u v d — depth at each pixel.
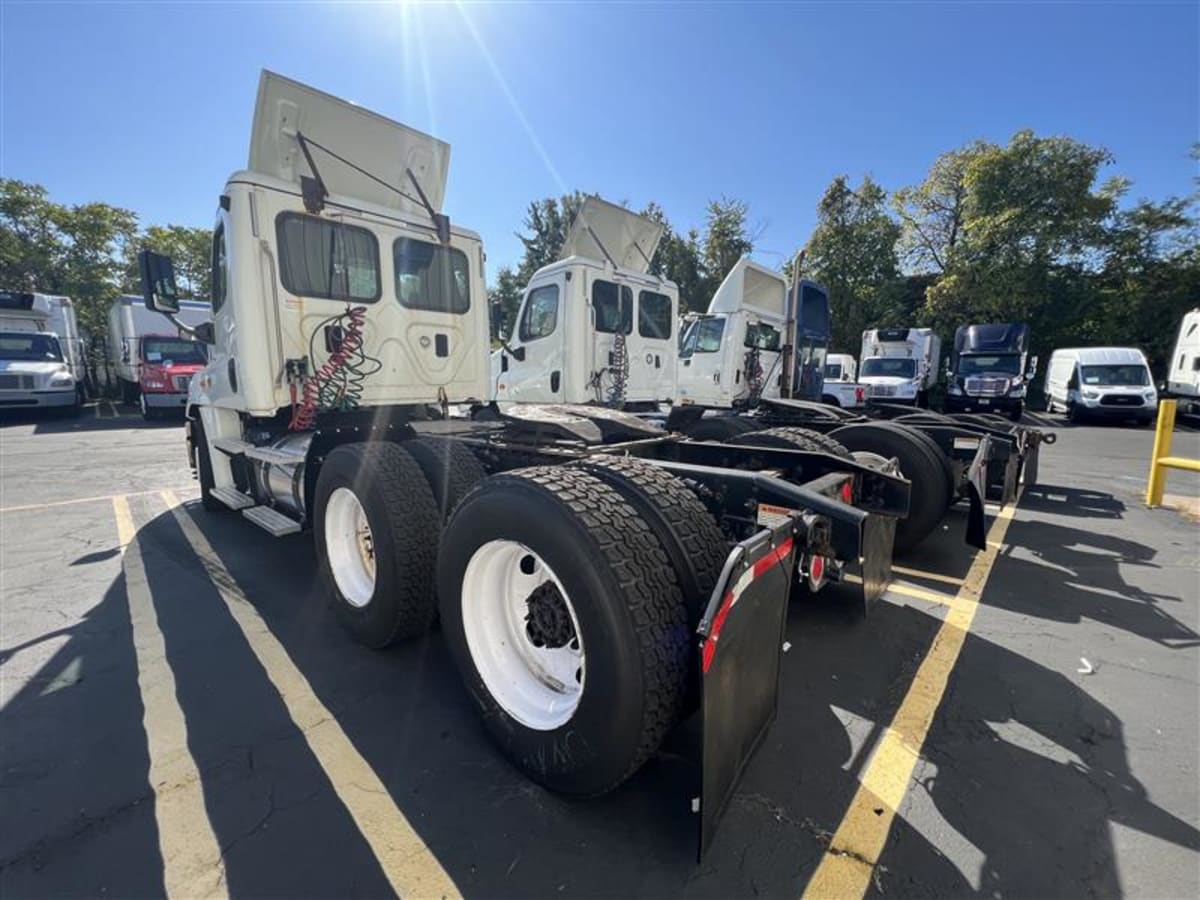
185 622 3.32
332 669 2.79
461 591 2.22
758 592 1.80
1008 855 1.67
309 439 4.09
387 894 1.57
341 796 1.94
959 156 25.66
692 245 27.67
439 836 1.76
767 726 2.03
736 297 8.36
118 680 2.68
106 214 27.03
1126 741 2.21
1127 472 8.49
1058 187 22.09
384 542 2.75
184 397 14.80
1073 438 13.23
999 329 17.73
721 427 5.76
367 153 4.03
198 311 13.14
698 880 1.60
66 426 14.02
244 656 2.92
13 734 2.27
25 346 15.05
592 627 1.73
